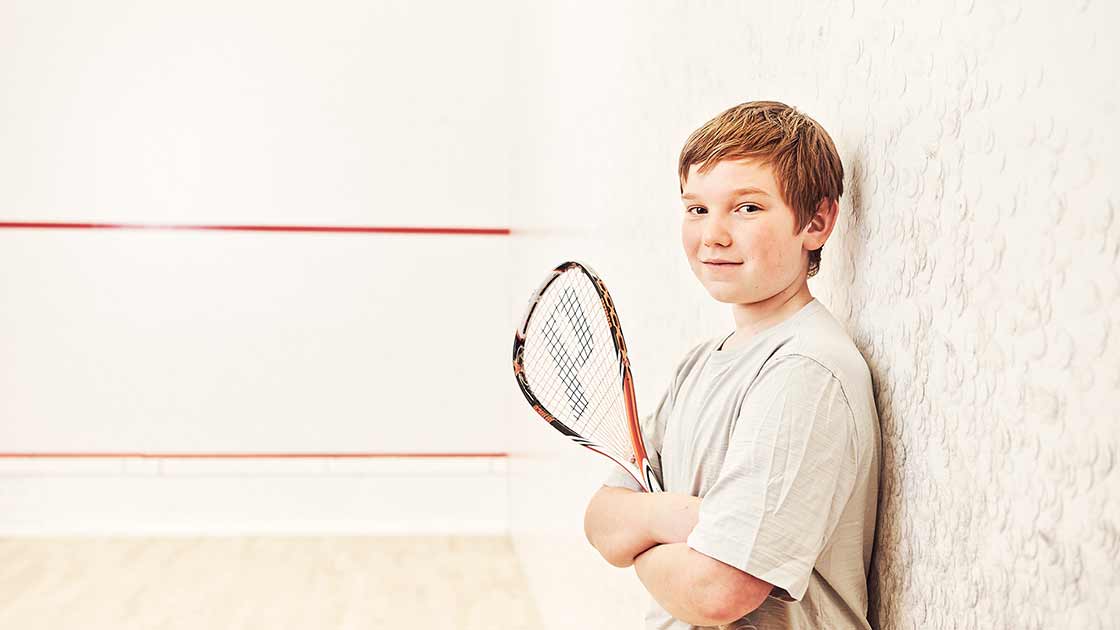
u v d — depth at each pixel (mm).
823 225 981
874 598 1016
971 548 833
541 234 3393
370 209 4500
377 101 4469
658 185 1871
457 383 4574
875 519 1004
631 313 2100
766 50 1310
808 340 937
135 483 4480
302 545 4375
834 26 1097
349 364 4539
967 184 831
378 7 4449
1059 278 713
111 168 4383
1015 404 768
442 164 4504
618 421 1218
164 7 4359
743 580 879
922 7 903
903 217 942
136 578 3885
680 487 1083
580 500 2580
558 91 3043
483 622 3477
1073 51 693
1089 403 685
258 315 4496
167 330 4461
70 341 4422
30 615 3438
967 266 831
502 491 4613
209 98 4398
